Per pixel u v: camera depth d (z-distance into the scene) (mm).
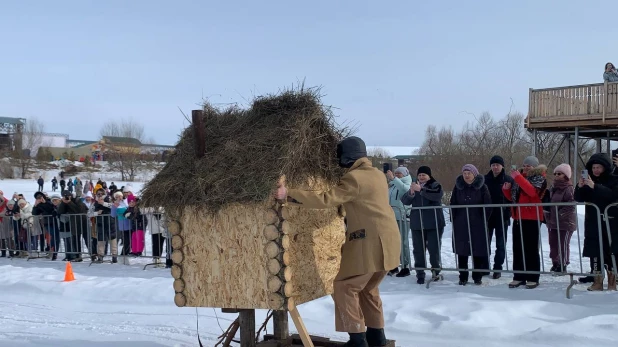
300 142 4027
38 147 68562
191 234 4109
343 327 4055
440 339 5328
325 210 4473
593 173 6707
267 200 3719
